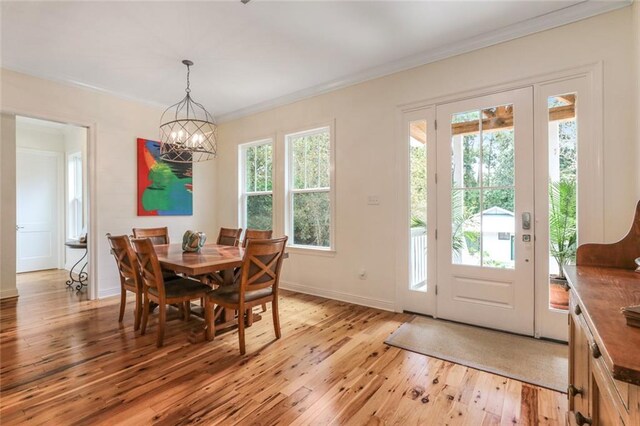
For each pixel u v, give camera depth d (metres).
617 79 2.35
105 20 2.58
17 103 3.43
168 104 4.62
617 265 1.60
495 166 2.87
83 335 2.80
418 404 1.84
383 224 3.49
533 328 2.71
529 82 2.69
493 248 2.89
